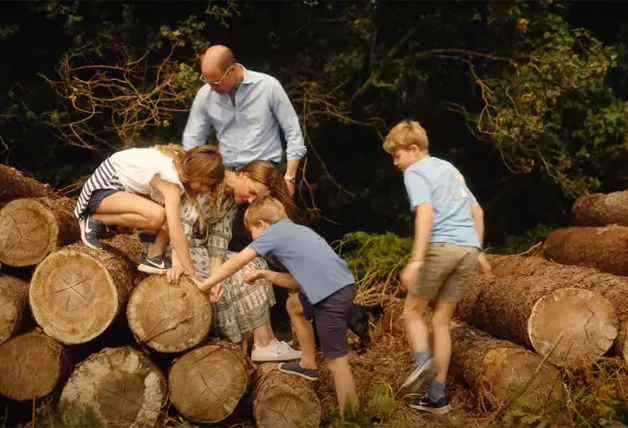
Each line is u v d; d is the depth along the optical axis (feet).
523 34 31.40
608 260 23.86
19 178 20.30
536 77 30.89
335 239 33.76
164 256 17.49
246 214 17.52
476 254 17.70
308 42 31.81
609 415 16.92
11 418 18.16
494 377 18.03
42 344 17.24
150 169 17.15
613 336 18.20
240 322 18.52
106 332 18.11
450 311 18.02
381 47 32.12
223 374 17.22
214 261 18.49
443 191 17.63
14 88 28.37
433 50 31.89
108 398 17.12
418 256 16.63
